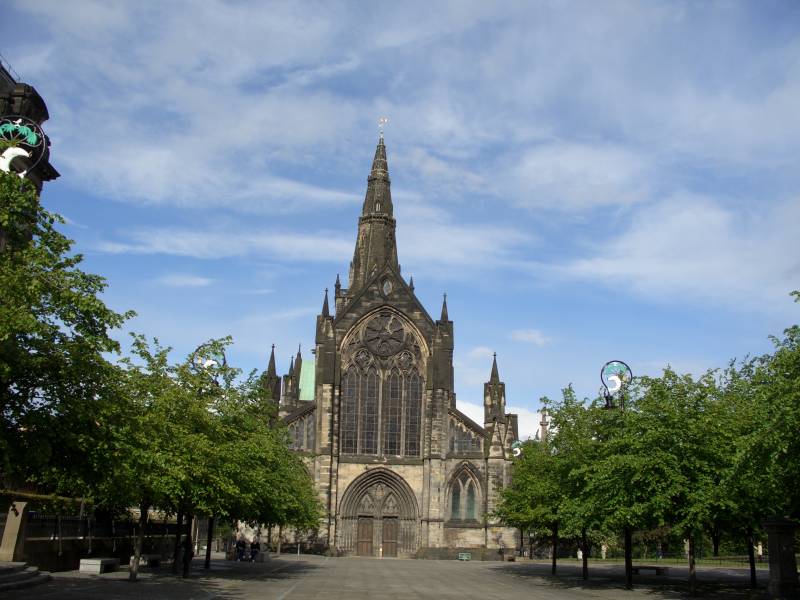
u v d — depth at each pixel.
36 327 29.80
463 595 52.16
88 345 32.34
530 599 49.69
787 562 46.78
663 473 51.22
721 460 50.75
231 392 66.56
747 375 70.94
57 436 32.00
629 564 59.34
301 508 88.06
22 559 50.31
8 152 37.94
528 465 84.31
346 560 104.88
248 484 62.19
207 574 64.69
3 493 51.88
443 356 122.88
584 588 61.09
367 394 122.88
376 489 120.81
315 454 119.75
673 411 51.78
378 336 124.50
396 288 126.06
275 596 47.03
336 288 163.88
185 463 51.97
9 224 32.81
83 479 35.22
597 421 66.31
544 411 69.69
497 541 116.31
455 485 119.69
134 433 40.31
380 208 158.62
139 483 46.50
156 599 39.69
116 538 69.62
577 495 65.25
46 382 31.52
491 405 129.75
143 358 55.50
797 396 39.34
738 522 55.62
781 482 43.72
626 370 62.44
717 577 78.50
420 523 118.31
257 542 102.88
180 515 61.97
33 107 63.19
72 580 50.62
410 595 51.06
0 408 30.66
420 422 122.62
